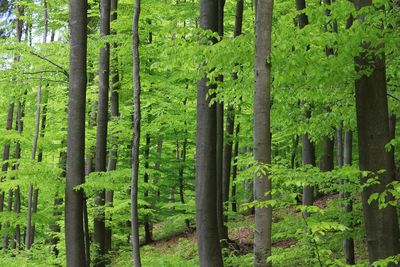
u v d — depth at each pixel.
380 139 5.56
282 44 5.42
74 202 8.45
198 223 7.84
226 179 14.06
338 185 6.45
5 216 12.14
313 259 7.59
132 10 12.83
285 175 5.31
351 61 5.67
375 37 5.39
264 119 5.03
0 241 22.47
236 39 5.67
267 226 5.00
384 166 5.54
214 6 7.99
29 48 10.62
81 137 8.57
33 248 12.08
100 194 11.56
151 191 19.50
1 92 10.80
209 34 6.08
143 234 21.48
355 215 7.01
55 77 11.30
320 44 5.63
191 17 13.39
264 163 5.01
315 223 4.61
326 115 7.21
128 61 12.47
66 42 12.28
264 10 5.05
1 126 21.70
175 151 21.92
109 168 12.83
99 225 11.15
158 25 13.27
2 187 10.15
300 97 6.60
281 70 5.69
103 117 10.99
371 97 5.60
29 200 12.41
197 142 7.95
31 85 10.91
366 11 5.45
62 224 12.59
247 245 12.62
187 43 6.10
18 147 18.00
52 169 10.26
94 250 10.84
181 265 10.83
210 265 7.71
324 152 13.77
